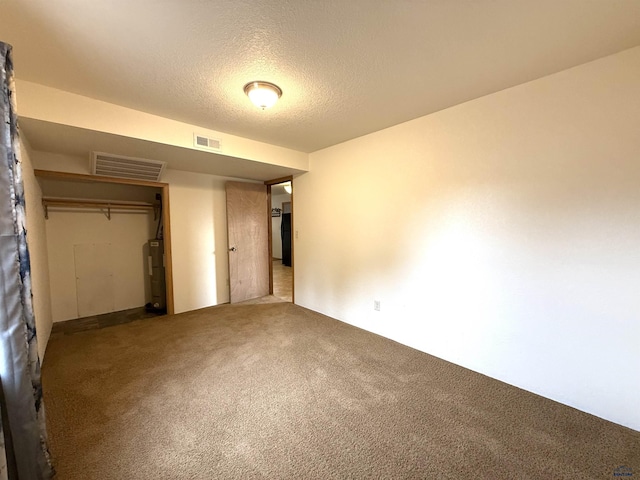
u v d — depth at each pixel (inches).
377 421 69.5
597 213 69.7
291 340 118.0
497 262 87.1
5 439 46.4
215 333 125.7
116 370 93.4
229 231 173.6
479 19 54.8
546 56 67.3
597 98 68.7
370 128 115.9
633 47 63.7
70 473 54.2
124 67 70.5
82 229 151.9
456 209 95.9
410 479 53.6
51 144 103.3
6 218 45.7
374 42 61.9
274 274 278.8
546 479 53.7
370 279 126.8
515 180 82.5
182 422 68.8
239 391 81.8
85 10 50.7
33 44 60.5
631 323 66.2
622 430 66.2
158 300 164.4
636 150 64.4
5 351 45.6
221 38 59.9
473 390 82.5
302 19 54.4
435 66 71.5
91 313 155.1
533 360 81.1
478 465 56.7
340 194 138.6
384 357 103.0
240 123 109.0
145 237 173.6
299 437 64.2
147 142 101.9
